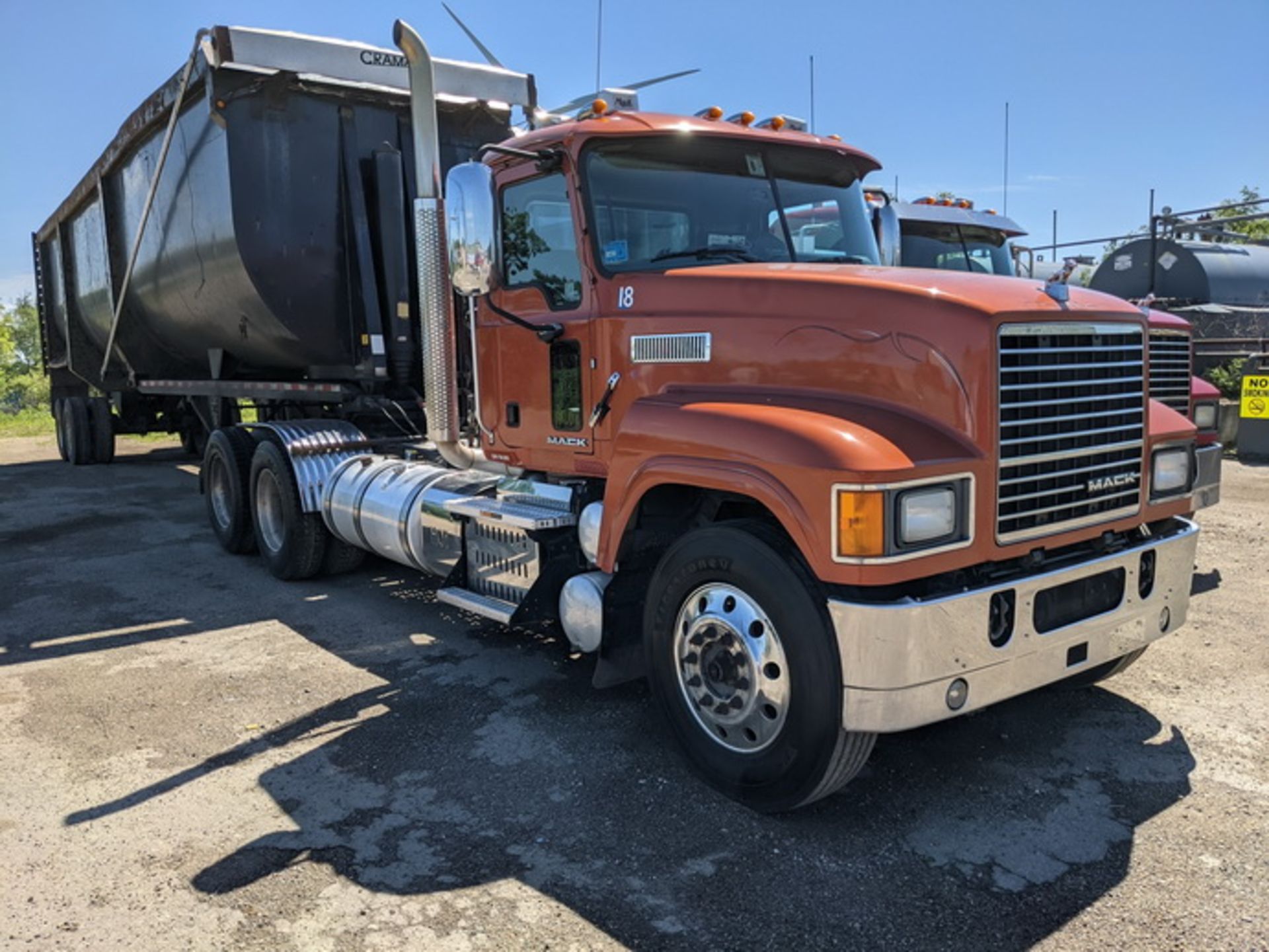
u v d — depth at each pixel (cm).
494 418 525
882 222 564
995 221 1047
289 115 751
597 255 445
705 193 464
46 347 1688
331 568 739
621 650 433
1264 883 315
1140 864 328
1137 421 396
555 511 486
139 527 981
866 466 312
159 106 859
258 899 317
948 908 305
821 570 321
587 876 327
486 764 413
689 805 375
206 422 1117
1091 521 375
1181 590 418
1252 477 1137
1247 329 1642
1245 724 439
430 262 524
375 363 789
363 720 463
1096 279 1947
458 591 540
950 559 329
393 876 329
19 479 1393
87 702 493
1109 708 460
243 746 437
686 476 369
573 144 447
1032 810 366
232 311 856
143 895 321
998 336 332
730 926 299
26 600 694
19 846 354
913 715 323
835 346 365
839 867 330
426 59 507
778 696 349
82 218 1310
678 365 415
